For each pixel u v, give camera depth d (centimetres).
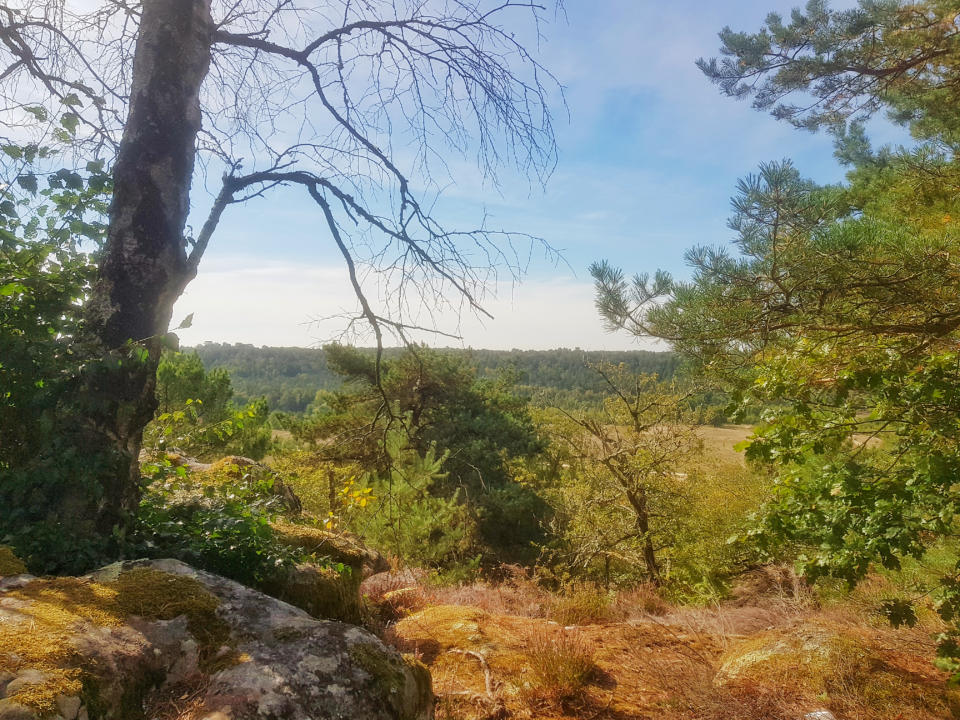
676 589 1147
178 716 231
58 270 394
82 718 210
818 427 425
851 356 431
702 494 1297
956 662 404
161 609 280
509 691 448
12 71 470
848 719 407
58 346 360
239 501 432
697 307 614
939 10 798
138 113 393
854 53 870
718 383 716
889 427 434
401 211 455
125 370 368
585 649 497
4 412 351
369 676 265
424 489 1218
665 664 502
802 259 539
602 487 1355
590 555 1325
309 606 412
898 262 522
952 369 385
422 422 2245
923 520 386
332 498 850
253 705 236
